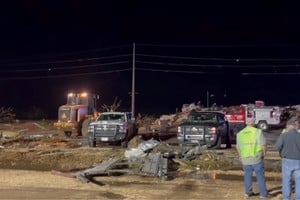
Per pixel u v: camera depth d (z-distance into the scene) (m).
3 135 35.88
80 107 36.59
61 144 28.69
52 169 19.66
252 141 13.17
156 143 21.56
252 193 13.67
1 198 12.95
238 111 43.12
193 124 25.19
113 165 18.16
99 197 13.43
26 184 15.66
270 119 46.62
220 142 25.25
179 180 17.00
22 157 22.80
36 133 37.59
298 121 12.53
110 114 29.42
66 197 13.27
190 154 21.00
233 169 19.38
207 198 13.52
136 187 15.40
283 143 12.09
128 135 28.78
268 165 19.69
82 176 16.55
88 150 24.62
